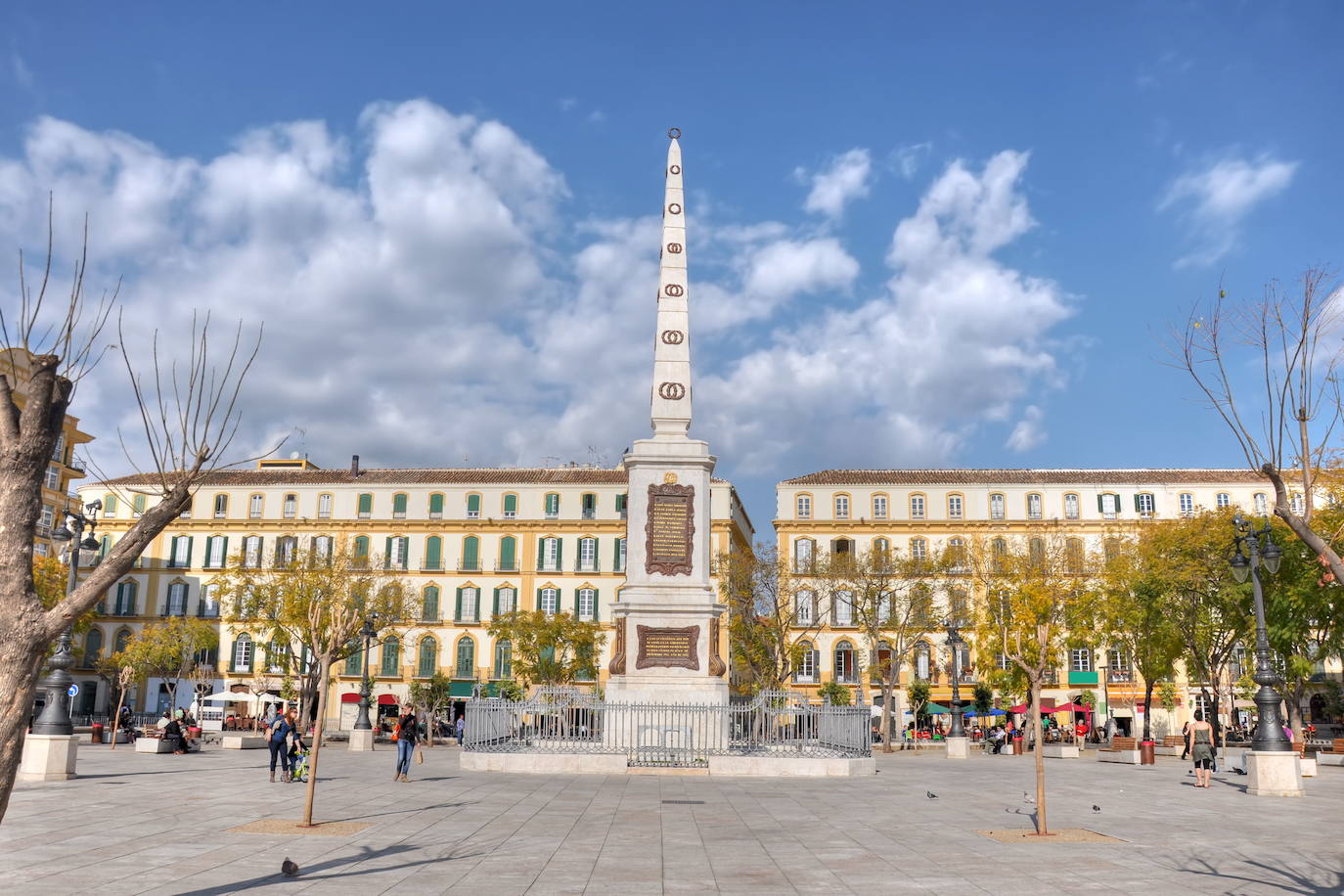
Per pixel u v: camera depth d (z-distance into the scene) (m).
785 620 62.44
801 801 19.88
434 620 74.69
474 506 77.12
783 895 10.62
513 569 75.50
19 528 8.21
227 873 11.51
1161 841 14.85
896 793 21.95
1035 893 10.79
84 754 31.84
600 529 75.69
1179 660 67.38
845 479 76.81
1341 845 14.54
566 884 11.07
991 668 63.75
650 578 29.11
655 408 30.91
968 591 68.12
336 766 29.62
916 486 76.12
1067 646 59.81
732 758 25.95
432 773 26.23
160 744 33.59
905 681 71.06
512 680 70.25
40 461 8.41
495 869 11.98
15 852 12.82
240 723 63.53
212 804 18.34
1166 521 54.84
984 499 75.62
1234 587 40.12
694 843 14.15
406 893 10.49
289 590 59.69
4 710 7.93
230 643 74.06
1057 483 75.62
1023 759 40.78
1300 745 35.25
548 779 24.33
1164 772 31.06
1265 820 17.81
